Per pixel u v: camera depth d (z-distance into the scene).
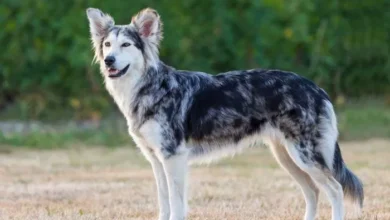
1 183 14.27
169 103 9.68
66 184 14.06
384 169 15.73
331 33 24.88
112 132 21.36
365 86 26.11
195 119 9.80
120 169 16.38
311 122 9.74
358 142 21.12
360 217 10.35
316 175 9.78
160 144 9.63
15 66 23.33
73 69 23.17
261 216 10.65
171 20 23.02
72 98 23.30
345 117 22.98
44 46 23.11
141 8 22.55
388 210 10.97
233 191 12.97
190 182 14.12
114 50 9.72
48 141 20.47
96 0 22.50
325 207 11.41
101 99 22.97
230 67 24.27
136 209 11.37
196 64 23.53
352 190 9.98
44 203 11.99
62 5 22.92
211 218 10.49
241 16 24.09
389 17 25.94
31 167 16.58
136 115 9.73
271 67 24.30
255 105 9.83
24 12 23.08
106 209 11.38
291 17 24.17
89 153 19.22
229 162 17.73
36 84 23.44
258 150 20.11
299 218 10.48
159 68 9.83
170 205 9.66
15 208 11.50
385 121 23.08
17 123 23.14
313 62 24.44
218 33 23.78
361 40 25.73
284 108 9.77
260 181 14.20
